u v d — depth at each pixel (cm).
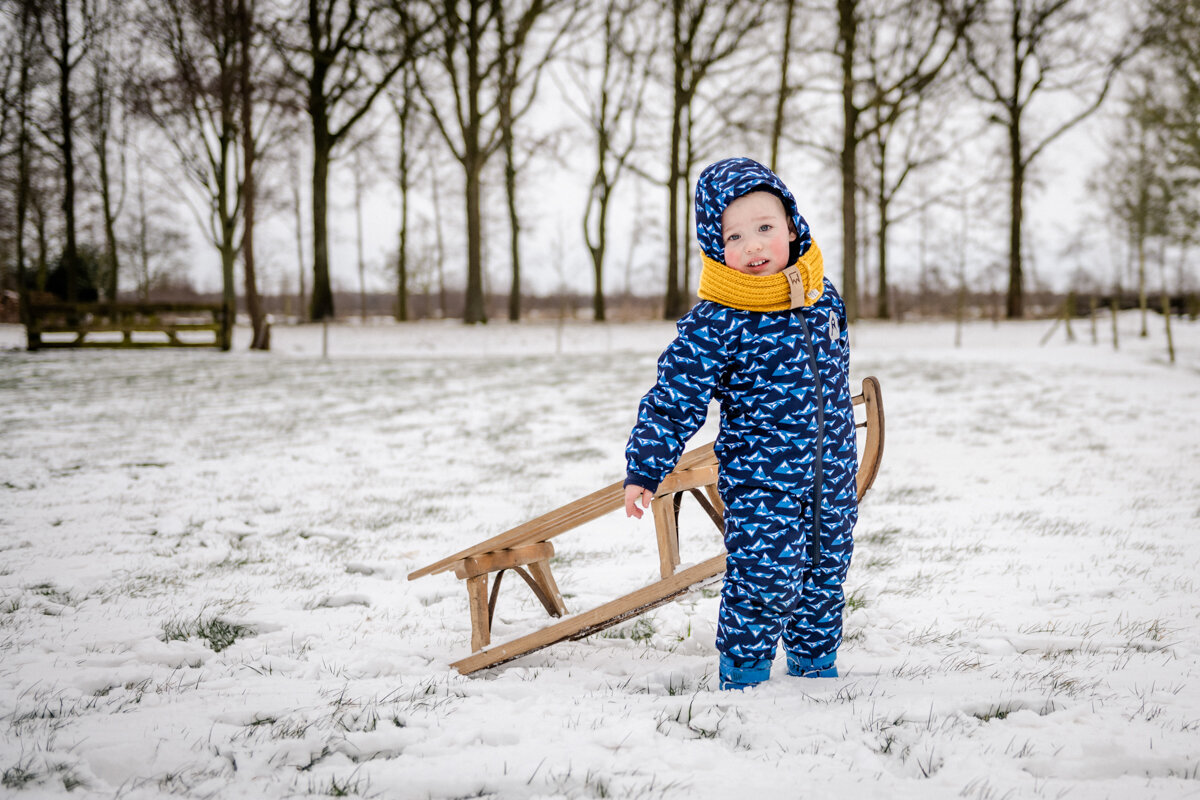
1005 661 281
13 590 400
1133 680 254
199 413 1164
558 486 670
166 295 5412
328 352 2861
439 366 2059
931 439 862
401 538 511
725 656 251
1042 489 609
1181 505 539
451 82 3462
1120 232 3297
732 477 244
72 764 207
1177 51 1898
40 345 2478
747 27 3428
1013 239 3653
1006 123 3644
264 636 337
